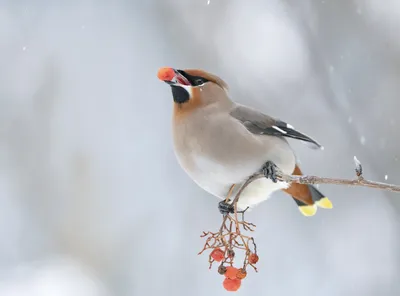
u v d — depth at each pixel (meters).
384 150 14.05
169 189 15.25
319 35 14.95
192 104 8.25
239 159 8.16
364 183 6.97
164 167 15.48
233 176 8.22
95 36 16.41
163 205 15.04
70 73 16.23
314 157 14.56
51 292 13.47
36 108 16.02
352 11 14.80
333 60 14.80
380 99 14.34
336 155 14.50
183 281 14.25
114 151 15.64
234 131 8.13
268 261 14.29
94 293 13.91
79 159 15.53
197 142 8.17
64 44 16.42
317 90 14.85
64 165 15.55
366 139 14.22
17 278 13.84
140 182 15.31
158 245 14.67
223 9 15.73
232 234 7.39
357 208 14.46
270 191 8.46
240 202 8.46
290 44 15.23
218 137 8.11
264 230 14.52
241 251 14.29
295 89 15.00
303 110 14.85
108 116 15.92
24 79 16.25
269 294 13.99
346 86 14.62
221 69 15.39
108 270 14.55
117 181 15.34
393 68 14.40
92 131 15.84
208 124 8.15
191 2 15.88
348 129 14.38
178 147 8.34
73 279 13.92
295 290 13.98
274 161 8.30
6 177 15.50
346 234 14.34
